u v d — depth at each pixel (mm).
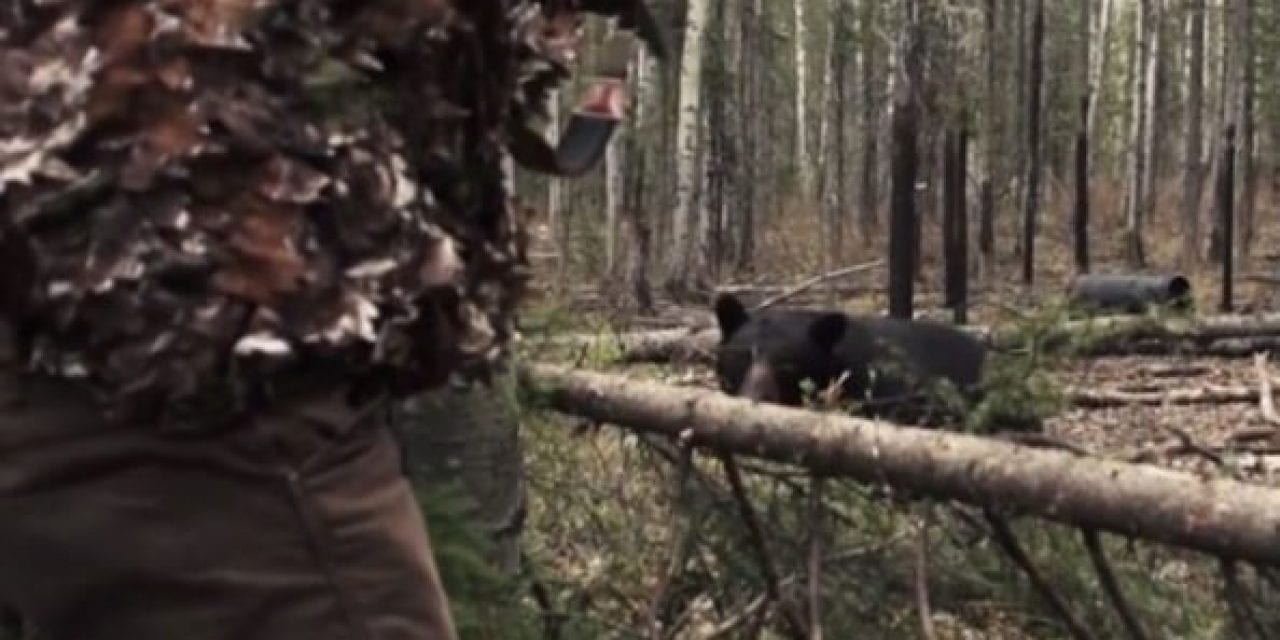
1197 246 31344
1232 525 2922
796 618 3646
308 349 1571
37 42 1599
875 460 3404
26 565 1633
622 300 20641
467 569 3160
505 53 1866
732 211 30375
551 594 3924
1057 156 41906
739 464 3887
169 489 1580
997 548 3621
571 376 4062
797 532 3754
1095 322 4211
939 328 7656
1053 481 3146
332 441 1619
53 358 1575
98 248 1555
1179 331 4621
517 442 3658
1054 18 40312
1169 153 44906
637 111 23750
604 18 2428
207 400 1554
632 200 23281
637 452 4207
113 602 1614
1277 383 12406
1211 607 3506
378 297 1609
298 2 1612
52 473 1590
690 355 11844
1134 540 3221
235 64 1584
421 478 3438
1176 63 45000
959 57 23797
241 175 1572
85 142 1563
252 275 1561
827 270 30734
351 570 1622
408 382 1715
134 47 1570
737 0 31047
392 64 1693
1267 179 44281
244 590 1591
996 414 3938
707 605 3963
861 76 37781
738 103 30344
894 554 3699
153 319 1548
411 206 1656
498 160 1886
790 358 7637
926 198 31969
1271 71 37625
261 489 1589
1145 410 11523
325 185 1595
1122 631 3525
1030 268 26281
